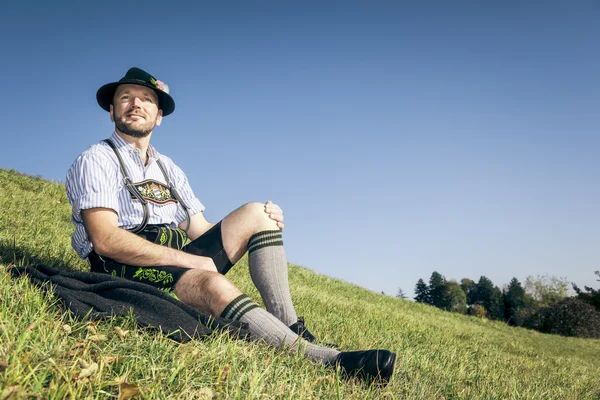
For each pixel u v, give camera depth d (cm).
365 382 221
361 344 389
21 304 217
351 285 1516
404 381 269
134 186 280
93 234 257
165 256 260
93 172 264
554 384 484
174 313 221
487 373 402
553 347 1488
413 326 845
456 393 284
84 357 175
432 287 9681
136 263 261
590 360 1352
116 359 178
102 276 248
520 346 1141
